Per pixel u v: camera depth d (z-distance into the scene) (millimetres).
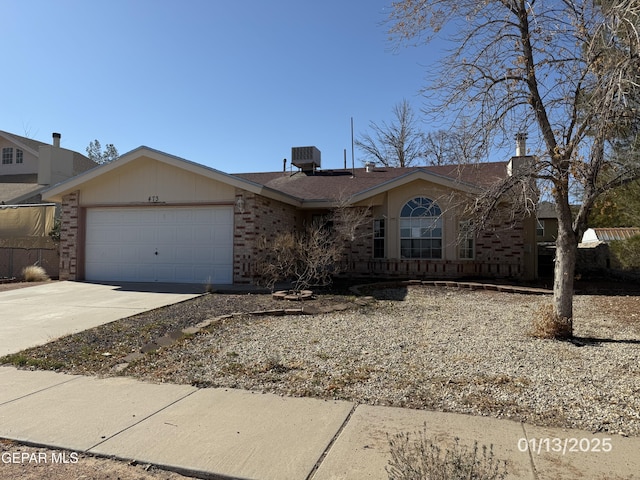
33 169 29172
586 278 16672
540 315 7863
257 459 3666
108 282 14852
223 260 14398
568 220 7422
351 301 10984
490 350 6707
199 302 10953
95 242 15648
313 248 13047
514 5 7523
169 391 5277
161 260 14977
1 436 4160
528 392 4988
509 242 15000
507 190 7473
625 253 11445
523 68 7508
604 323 8641
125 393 5227
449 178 14805
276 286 13688
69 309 10188
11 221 20375
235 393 5172
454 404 4715
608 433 4023
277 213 15695
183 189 14703
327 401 4879
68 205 15766
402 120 34844
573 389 5055
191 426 4301
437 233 15555
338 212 16172
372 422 4312
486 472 3174
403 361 6203
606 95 5680
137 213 15289
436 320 8969
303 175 21266
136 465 3682
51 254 19062
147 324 8602
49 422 4441
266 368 5969
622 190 10328
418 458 3422
